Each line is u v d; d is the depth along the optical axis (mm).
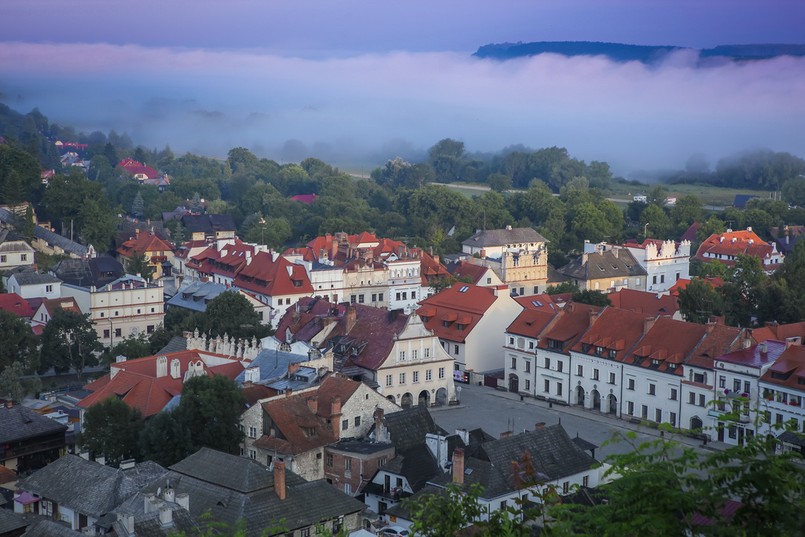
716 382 164250
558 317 194000
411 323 180375
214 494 112000
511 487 117688
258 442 137875
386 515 124125
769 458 44688
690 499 44719
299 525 110250
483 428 169750
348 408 143000
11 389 173000
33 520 113250
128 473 119000
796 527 42969
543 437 127125
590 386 184375
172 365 157500
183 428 135875
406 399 180750
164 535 98500
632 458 47781
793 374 155375
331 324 189000
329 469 138250
